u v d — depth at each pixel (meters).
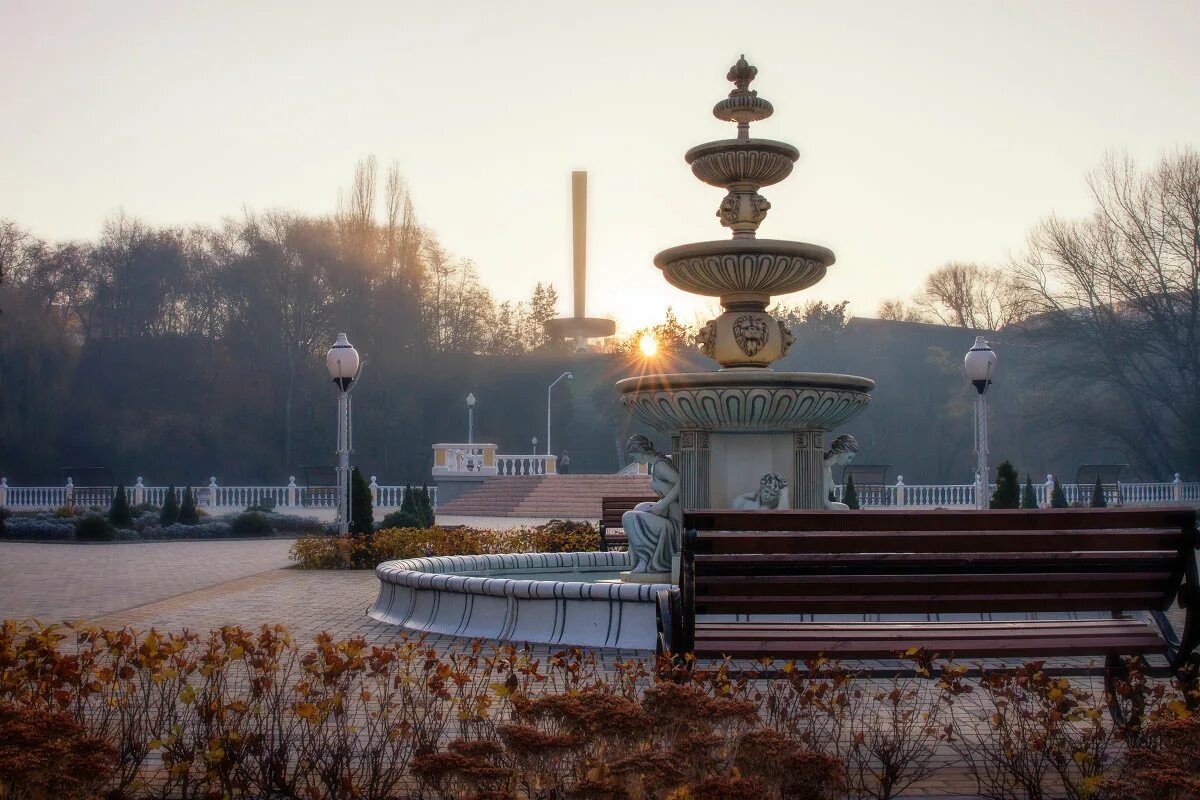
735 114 10.53
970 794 4.93
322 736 5.27
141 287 69.19
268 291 68.44
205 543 27.23
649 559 10.09
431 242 76.38
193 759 4.68
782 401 9.49
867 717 6.36
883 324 74.56
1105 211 50.50
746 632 5.86
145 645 5.04
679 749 3.97
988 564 5.60
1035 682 4.92
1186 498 47.28
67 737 4.14
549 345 89.06
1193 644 5.55
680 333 74.31
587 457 81.69
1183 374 50.38
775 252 9.84
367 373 70.38
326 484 46.78
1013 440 65.31
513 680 4.87
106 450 65.94
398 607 11.20
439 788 3.99
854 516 5.49
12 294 62.00
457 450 49.81
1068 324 51.94
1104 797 4.68
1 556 22.34
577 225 71.06
